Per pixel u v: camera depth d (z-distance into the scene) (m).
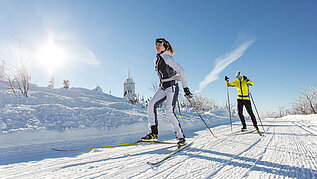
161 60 2.56
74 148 2.58
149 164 1.63
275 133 3.96
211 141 2.93
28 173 1.43
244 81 4.64
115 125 4.46
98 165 1.63
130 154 2.07
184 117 7.57
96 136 3.65
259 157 1.89
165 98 2.69
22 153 2.26
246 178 1.30
